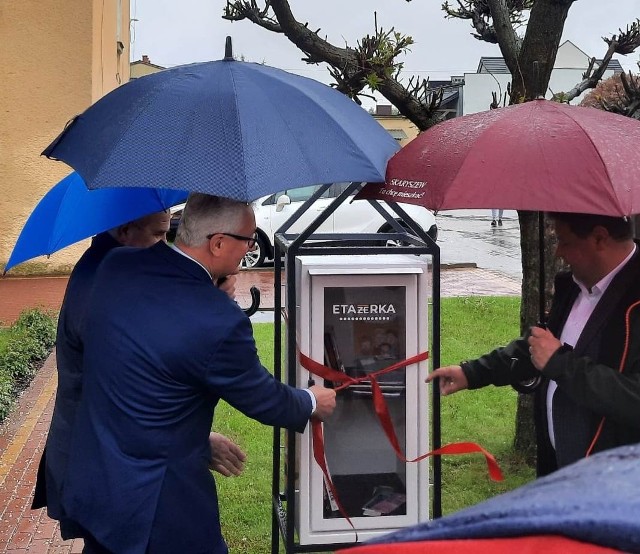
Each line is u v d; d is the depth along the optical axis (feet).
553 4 13.10
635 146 6.69
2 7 38.42
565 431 7.61
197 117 6.84
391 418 8.89
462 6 15.38
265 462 15.96
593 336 7.23
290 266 8.63
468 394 20.45
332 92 8.04
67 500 7.16
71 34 39.34
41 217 9.77
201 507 7.18
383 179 7.11
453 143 7.08
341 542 8.87
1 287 38.14
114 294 7.21
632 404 6.66
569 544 2.41
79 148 7.20
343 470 9.01
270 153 6.68
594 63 14.56
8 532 13.12
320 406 7.97
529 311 14.74
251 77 7.34
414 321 8.71
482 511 2.72
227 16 13.41
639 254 7.19
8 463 16.29
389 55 12.44
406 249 8.56
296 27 12.85
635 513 2.35
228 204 7.22
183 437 7.07
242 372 7.02
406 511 8.96
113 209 9.45
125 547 6.89
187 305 7.00
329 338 8.69
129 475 6.90
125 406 6.95
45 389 21.86
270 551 12.28
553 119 6.94
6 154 39.63
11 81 39.11
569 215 7.32
